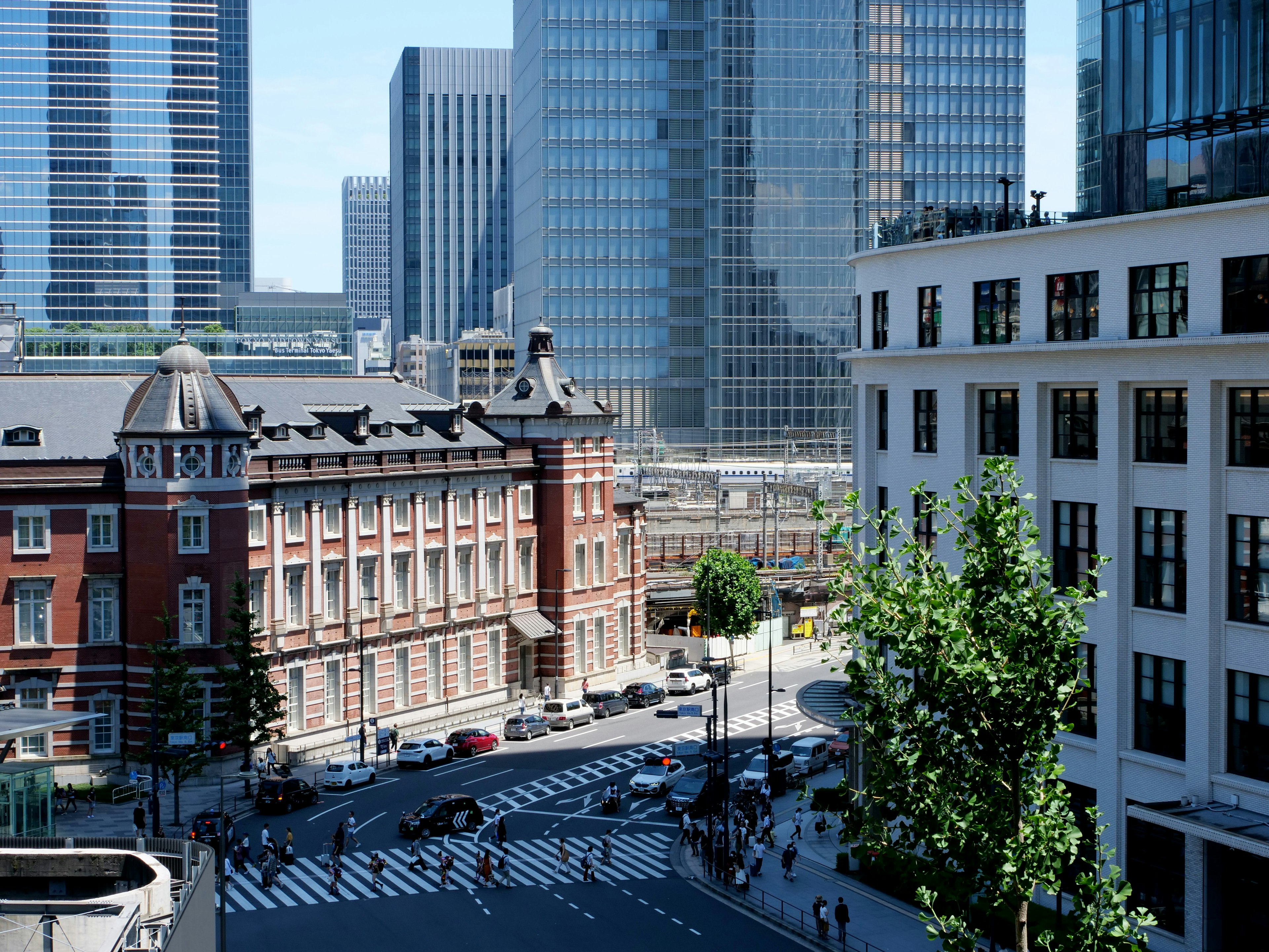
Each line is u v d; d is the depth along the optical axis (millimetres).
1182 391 53969
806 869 70875
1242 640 51562
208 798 82438
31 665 85500
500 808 82375
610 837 72938
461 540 103750
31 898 33750
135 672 86000
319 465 93000
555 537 110875
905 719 35938
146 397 86375
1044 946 36375
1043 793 35688
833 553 157875
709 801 77750
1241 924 51125
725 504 182500
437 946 59719
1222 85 54281
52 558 85625
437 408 112438
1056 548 59438
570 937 60969
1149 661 55281
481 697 105938
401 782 87250
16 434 87312
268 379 103125
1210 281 52062
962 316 63656
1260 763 51094
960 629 34219
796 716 106188
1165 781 54344
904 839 36688
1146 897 54781
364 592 96562
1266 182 52906
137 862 33344
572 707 102188
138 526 85812
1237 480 51719
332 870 67562
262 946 59438
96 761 85750
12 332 122125
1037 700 34688
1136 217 54375
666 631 140250
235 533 86562
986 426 63156
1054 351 58188
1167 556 54531
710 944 60188
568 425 110688
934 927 38062
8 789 55875
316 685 93312
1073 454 58719
